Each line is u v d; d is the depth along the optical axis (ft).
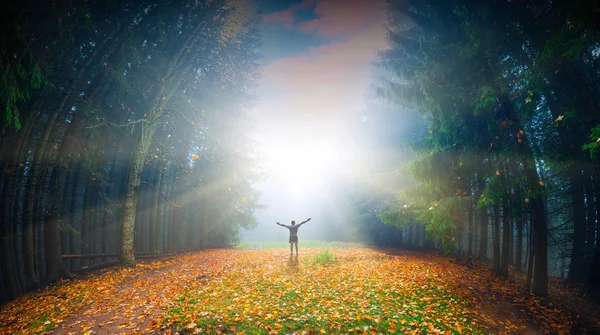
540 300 25.57
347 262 40.42
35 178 32.17
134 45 38.65
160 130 60.18
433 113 28.84
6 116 19.21
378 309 20.83
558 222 55.88
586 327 21.38
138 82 46.14
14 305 25.72
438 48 27.45
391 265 38.09
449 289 26.96
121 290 27.22
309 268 34.68
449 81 27.66
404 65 32.91
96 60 36.78
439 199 29.17
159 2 40.45
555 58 19.76
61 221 35.06
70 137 34.50
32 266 31.63
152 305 21.90
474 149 27.12
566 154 21.91
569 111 21.98
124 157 51.01
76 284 30.83
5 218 29.04
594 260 29.09
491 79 25.18
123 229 41.63
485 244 51.78
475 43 23.36
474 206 26.66
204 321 18.04
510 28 23.84
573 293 30.60
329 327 17.58
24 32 22.40
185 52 51.11
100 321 19.66
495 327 20.01
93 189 44.57
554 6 19.71
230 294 23.95
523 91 23.30
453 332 18.01
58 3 24.49
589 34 16.37
